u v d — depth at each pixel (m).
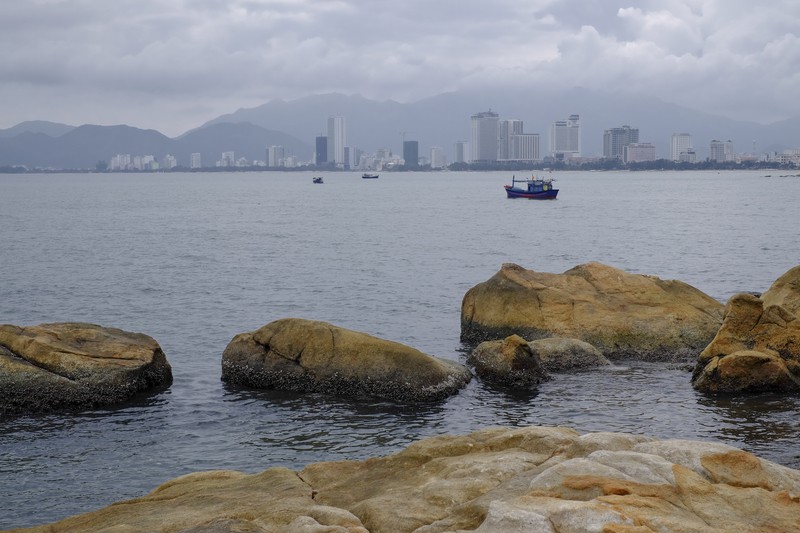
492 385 28.44
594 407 25.89
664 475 11.68
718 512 10.73
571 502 10.61
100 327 29.17
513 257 67.69
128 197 199.88
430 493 12.42
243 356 28.92
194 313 42.59
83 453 21.92
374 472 14.31
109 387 26.52
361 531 10.95
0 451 22.05
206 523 11.88
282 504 12.49
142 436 23.33
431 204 161.12
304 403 26.47
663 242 78.00
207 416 25.17
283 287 51.19
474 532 10.36
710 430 23.33
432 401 26.58
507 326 34.53
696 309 33.81
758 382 27.14
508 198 180.12
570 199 173.88
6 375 25.53
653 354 32.25
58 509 18.23
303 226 103.12
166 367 28.83
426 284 52.41
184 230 96.69
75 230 95.94
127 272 58.28
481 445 14.54
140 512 13.05
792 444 21.89
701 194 191.88
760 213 117.69
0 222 108.56
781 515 10.72
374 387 27.05
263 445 22.55
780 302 31.42
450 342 35.97
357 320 40.78
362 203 168.25
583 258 67.00
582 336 32.97
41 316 42.12
